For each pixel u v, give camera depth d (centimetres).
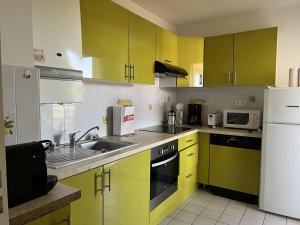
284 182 232
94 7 174
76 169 132
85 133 211
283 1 262
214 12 295
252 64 274
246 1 261
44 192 95
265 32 265
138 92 285
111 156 158
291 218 235
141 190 191
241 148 267
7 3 117
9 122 111
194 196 286
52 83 140
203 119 344
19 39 122
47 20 136
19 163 86
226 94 326
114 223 164
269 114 234
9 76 119
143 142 205
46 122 181
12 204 84
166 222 227
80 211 136
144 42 233
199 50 303
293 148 225
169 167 233
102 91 233
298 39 272
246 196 273
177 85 303
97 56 177
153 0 256
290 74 237
